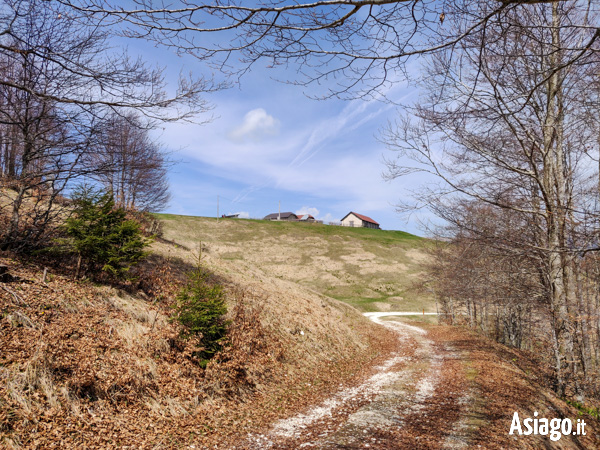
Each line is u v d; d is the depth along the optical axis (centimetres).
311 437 725
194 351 887
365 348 1848
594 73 760
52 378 605
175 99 716
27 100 862
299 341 1417
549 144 966
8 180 975
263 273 2431
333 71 401
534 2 299
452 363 1523
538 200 995
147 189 2406
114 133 932
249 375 978
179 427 669
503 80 816
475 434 742
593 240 612
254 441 689
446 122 804
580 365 1074
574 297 1021
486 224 1138
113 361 720
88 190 980
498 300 1348
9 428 494
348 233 7431
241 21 333
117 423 604
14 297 739
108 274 1023
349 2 308
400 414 881
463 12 359
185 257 1816
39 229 1032
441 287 2622
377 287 5009
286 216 10212
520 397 1009
